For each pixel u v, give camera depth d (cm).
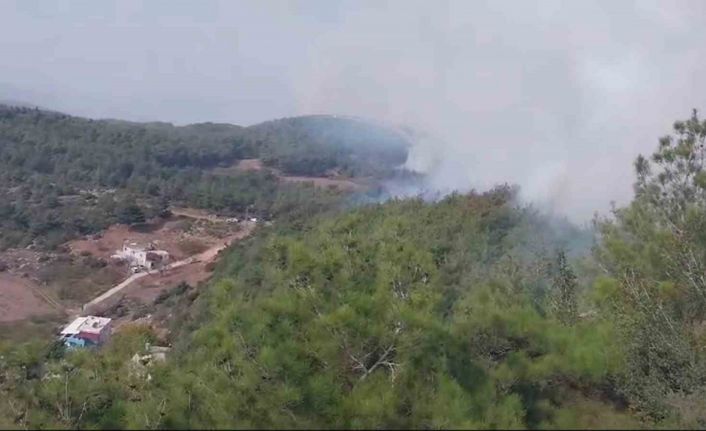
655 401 995
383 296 917
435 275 1066
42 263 6700
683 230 1287
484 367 891
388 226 1300
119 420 913
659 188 1398
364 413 808
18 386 988
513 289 1384
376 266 1029
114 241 7544
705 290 1197
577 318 1230
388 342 891
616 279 1241
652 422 948
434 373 862
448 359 880
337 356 895
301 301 937
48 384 963
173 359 1178
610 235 1405
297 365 864
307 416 837
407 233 1405
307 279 988
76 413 960
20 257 6806
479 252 2588
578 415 895
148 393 999
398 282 998
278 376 866
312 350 888
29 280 6256
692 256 1220
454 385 811
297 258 995
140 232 7962
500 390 870
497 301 1085
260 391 864
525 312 934
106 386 989
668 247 1260
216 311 1073
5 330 4781
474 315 942
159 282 6419
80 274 6525
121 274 6662
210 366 956
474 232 3081
